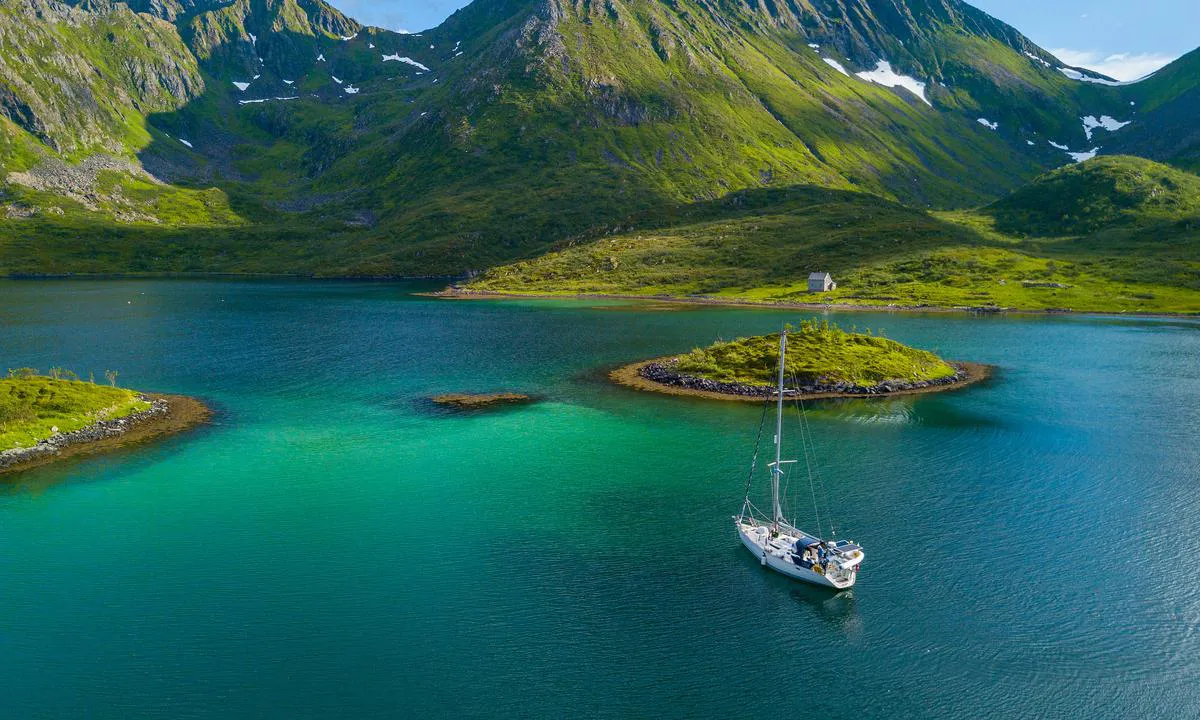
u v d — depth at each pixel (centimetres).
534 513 5662
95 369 11331
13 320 16962
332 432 7981
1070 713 3428
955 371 11350
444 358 12725
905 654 3869
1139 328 16812
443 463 6900
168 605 4284
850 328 16700
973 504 5866
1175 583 4562
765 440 7731
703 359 11212
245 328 16412
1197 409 9069
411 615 4194
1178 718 3397
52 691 3534
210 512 5662
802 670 3734
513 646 3912
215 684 3594
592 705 3469
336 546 5059
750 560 4900
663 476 6544
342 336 15400
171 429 8038
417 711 3416
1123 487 6247
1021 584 4559
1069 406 9250
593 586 4534
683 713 3419
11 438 7194
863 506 5822
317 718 3366
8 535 5222
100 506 5778
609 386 10419
